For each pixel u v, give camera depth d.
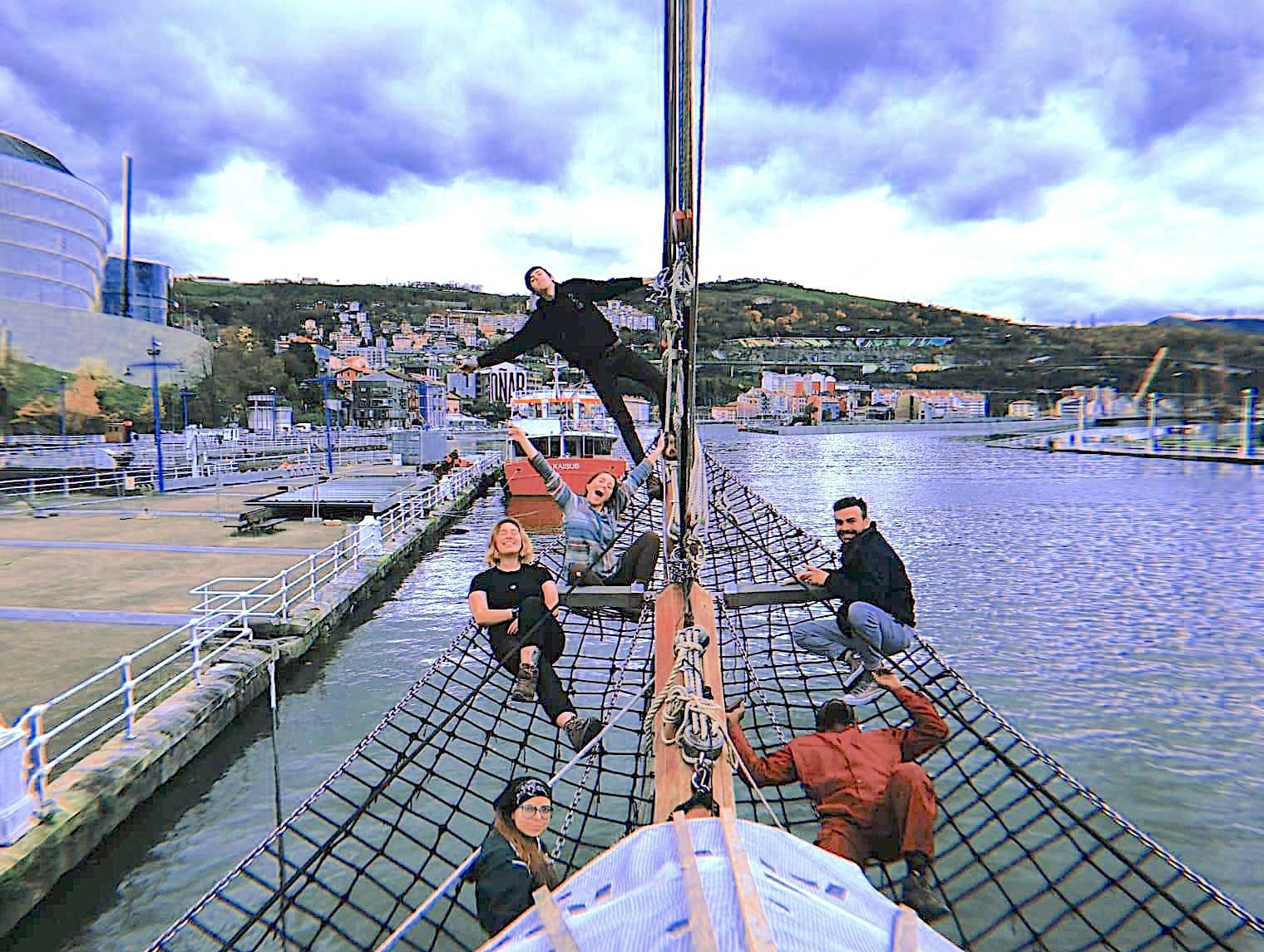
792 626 5.41
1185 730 10.46
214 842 7.74
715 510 8.83
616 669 6.95
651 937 1.59
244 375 100.50
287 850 7.38
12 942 6.35
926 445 121.62
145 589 16.16
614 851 2.00
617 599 5.85
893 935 1.71
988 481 55.28
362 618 16.67
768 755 4.73
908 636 4.81
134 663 11.29
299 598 15.30
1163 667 13.07
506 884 3.79
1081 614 16.73
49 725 9.12
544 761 8.51
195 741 9.34
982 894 6.32
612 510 5.61
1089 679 12.44
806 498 42.53
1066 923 6.02
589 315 5.18
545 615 5.40
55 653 11.73
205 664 11.16
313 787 8.72
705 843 1.91
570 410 36.12
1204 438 115.75
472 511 36.12
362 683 12.24
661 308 4.10
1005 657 13.66
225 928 6.30
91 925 6.62
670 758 3.54
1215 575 21.23
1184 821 8.06
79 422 50.25
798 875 1.86
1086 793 4.55
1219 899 3.75
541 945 1.67
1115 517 35.00
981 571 21.75
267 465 53.19
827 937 1.60
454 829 7.40
